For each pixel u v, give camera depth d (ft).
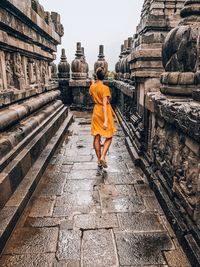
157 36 12.96
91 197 10.65
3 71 11.09
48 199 10.43
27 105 13.79
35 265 6.88
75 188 11.46
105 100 12.25
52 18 23.21
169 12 12.97
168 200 9.25
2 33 10.15
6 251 7.38
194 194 7.25
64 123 23.21
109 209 9.71
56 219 9.00
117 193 11.00
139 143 14.80
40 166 12.39
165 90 10.12
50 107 20.75
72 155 16.07
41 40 17.72
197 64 9.16
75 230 8.39
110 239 7.96
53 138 17.72
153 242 7.80
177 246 7.61
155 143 11.87
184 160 8.05
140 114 16.39
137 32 16.49
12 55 12.48
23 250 7.43
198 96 7.67
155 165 11.98
